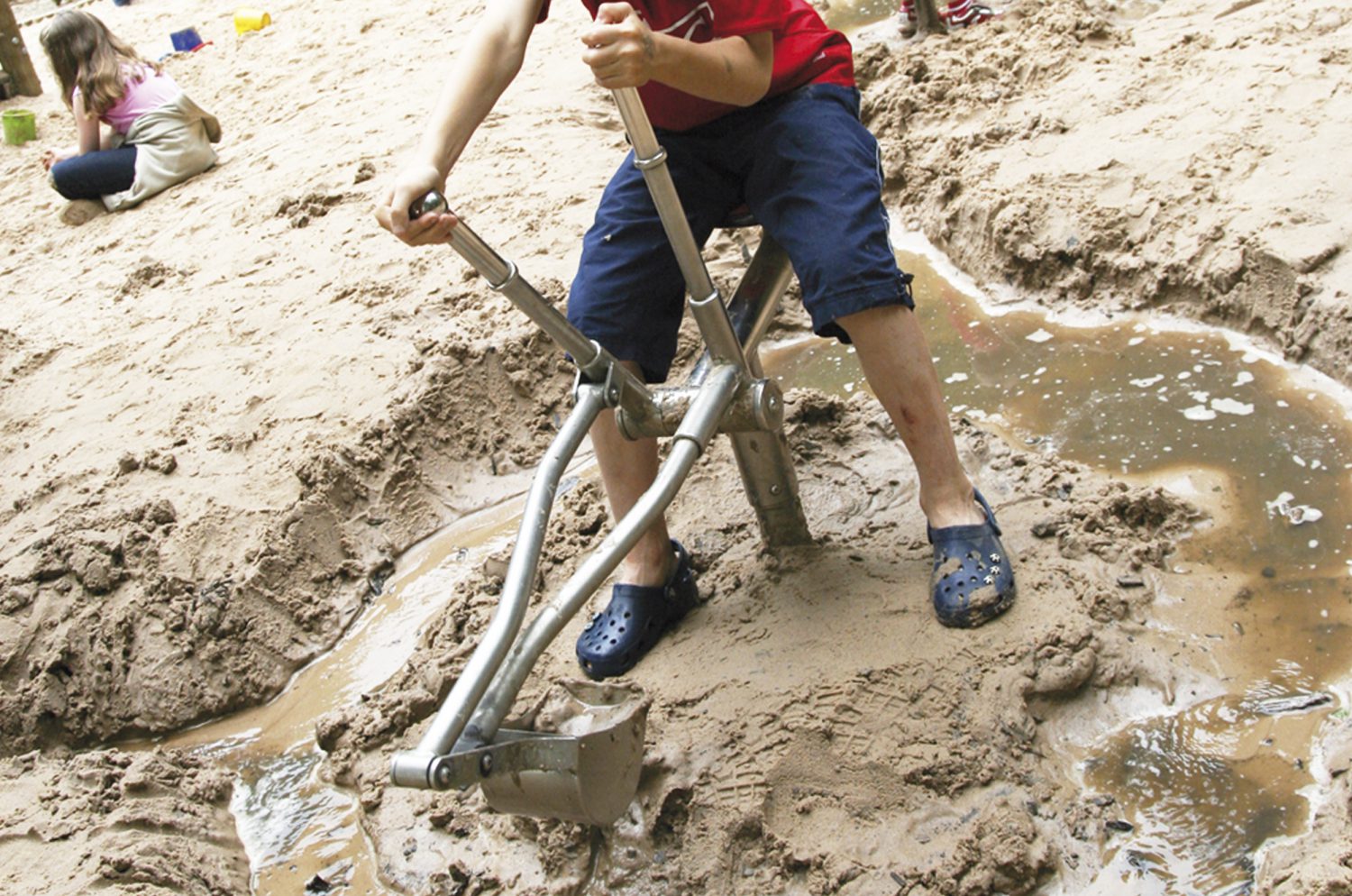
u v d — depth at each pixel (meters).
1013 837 2.23
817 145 2.48
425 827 2.65
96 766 2.97
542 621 2.00
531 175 5.43
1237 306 3.58
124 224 6.48
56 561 3.55
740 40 2.29
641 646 2.76
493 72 2.35
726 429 2.50
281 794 2.93
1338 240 3.51
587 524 3.34
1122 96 4.64
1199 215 3.85
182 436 4.10
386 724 2.89
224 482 3.80
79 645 3.37
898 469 3.23
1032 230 4.10
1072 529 2.86
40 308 5.62
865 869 2.25
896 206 4.81
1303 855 2.10
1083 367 3.64
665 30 2.36
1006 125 4.69
